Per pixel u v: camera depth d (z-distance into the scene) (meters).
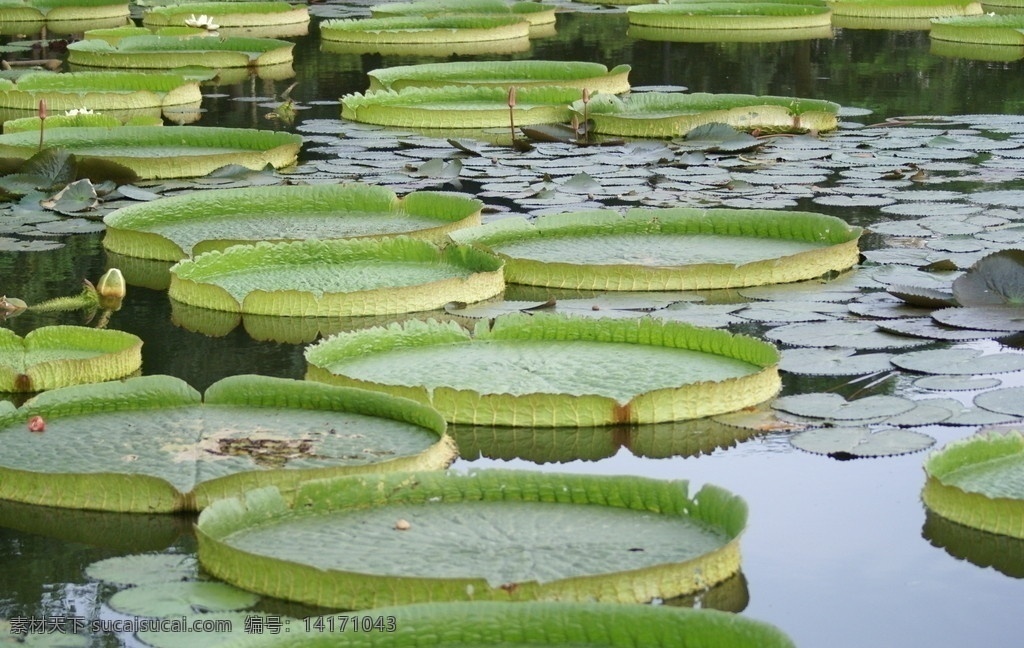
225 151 18.14
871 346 10.41
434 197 14.35
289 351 10.71
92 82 22.75
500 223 13.41
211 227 14.16
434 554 6.71
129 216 14.13
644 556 6.70
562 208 15.05
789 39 28.59
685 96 21.22
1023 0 33.19
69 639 6.22
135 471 7.84
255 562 6.63
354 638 5.92
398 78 23.28
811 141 19.02
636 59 26.38
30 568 7.06
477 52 27.38
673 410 9.12
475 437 8.91
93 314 11.73
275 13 31.69
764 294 11.96
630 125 19.73
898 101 22.16
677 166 17.50
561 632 5.95
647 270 12.11
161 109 21.98
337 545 6.84
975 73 24.59
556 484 7.37
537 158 18.09
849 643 6.46
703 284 12.15
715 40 28.61
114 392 8.87
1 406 8.62
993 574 7.12
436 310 11.68
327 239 12.72
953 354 10.15
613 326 10.31
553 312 11.28
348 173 16.95
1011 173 16.77
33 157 15.91
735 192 15.81
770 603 6.79
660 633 5.88
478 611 5.99
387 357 10.00
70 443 8.30
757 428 8.96
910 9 31.86
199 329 11.29
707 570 6.62
